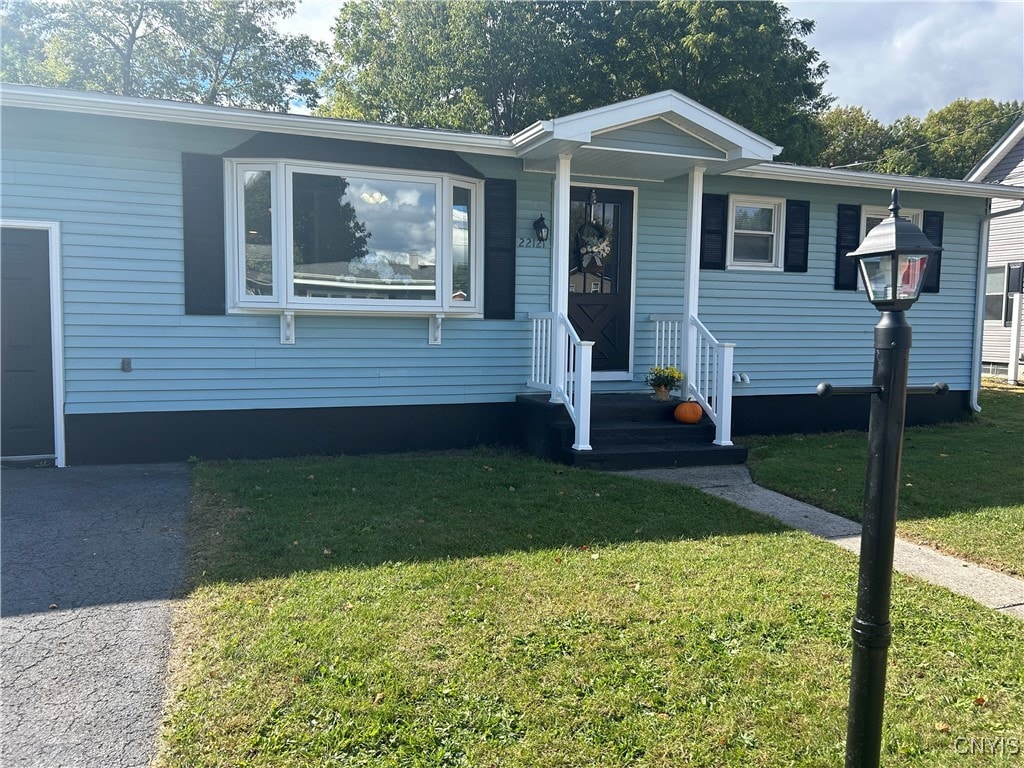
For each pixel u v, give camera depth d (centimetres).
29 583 365
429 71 1881
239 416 682
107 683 273
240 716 250
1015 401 1198
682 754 235
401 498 527
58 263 622
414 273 701
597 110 639
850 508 529
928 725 254
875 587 204
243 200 654
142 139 630
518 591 359
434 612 332
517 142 692
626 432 690
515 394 774
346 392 715
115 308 640
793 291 905
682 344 800
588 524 473
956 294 998
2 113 596
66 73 2080
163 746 236
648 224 831
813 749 238
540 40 1761
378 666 283
